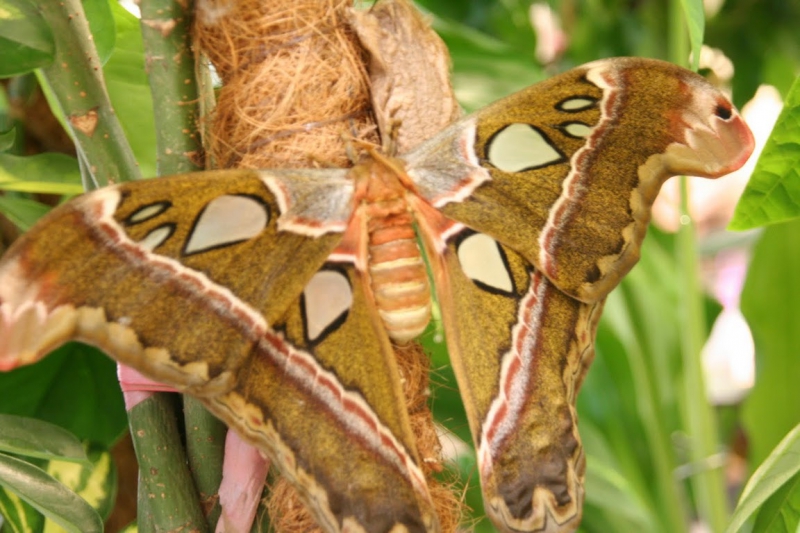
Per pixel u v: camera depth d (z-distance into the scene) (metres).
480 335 0.97
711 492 1.24
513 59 1.23
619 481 1.24
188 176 0.92
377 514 0.95
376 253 0.97
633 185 0.96
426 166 0.97
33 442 1.01
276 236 0.94
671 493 1.24
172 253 0.93
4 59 0.97
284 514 0.98
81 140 0.99
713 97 0.95
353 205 0.96
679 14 1.21
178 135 0.98
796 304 1.23
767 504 1.02
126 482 1.12
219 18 0.97
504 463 0.96
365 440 0.96
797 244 1.23
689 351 1.24
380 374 0.96
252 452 0.98
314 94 0.98
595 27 1.52
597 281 0.97
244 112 0.98
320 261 0.95
